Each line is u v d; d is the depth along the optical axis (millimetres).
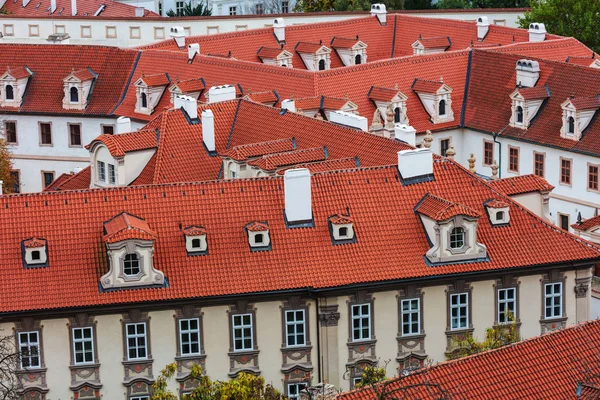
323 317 173875
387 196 180625
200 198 176750
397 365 177375
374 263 175250
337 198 179500
